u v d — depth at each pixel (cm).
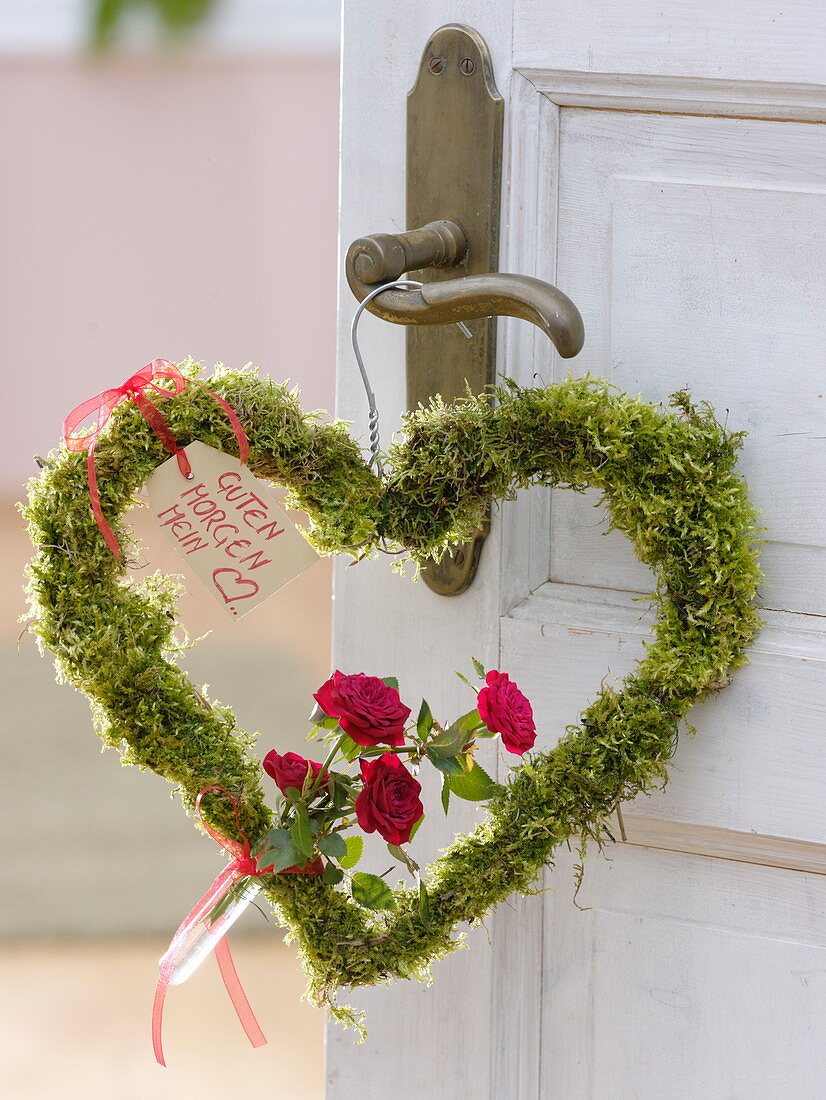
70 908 349
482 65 151
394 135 155
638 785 151
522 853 151
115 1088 287
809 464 150
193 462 149
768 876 154
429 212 154
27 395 637
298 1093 285
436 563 157
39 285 626
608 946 158
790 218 149
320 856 150
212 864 369
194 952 151
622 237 151
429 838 160
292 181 609
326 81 598
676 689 151
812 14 146
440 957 153
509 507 156
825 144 148
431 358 155
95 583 150
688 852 156
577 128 152
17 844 379
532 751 157
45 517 149
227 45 595
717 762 153
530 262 153
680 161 150
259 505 148
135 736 150
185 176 614
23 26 591
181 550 149
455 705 159
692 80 148
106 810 399
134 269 624
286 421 149
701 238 150
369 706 144
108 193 617
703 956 156
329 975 151
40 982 321
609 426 148
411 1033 163
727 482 150
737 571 149
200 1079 290
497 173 152
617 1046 159
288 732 418
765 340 150
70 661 150
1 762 425
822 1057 154
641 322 152
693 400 151
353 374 158
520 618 156
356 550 151
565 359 154
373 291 149
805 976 154
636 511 150
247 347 625
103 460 149
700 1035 157
